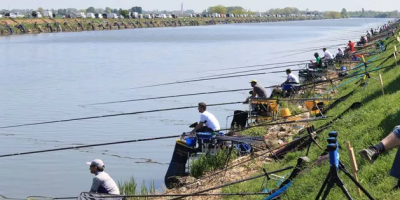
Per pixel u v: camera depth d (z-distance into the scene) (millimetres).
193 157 17547
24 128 26406
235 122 22312
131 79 45500
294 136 18734
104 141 23500
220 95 35688
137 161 20203
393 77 20750
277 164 15406
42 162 20297
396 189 9039
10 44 90500
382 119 13273
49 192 17031
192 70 52188
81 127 26516
